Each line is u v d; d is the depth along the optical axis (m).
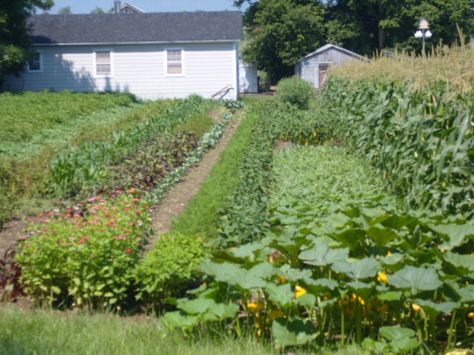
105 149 14.39
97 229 6.59
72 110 24.53
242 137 19.55
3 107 24.39
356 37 53.00
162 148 15.76
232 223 8.26
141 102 31.70
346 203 7.74
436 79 10.03
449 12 48.56
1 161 12.81
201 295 5.23
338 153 16.28
